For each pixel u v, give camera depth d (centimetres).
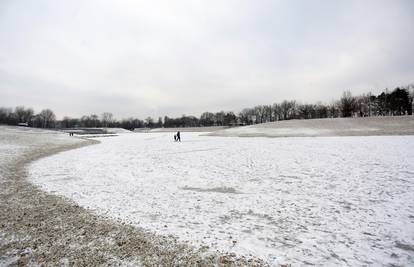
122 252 561
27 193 1055
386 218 733
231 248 578
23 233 661
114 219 762
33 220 752
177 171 1529
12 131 4884
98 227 700
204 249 574
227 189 1101
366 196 938
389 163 1534
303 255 543
